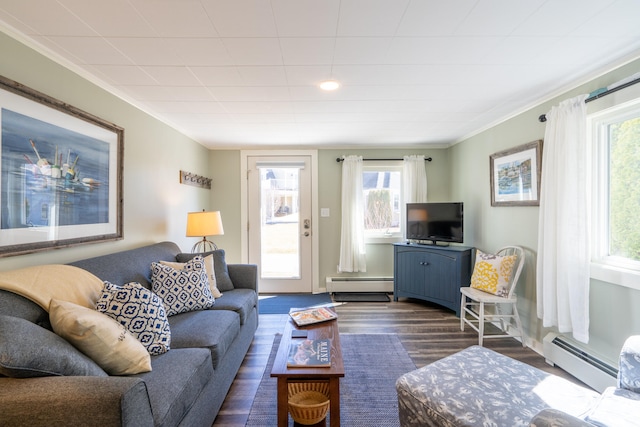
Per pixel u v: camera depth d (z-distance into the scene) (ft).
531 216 8.45
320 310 7.27
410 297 12.36
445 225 11.73
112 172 7.16
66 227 5.82
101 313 4.42
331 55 5.82
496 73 6.63
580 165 6.38
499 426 3.54
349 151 14.14
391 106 8.71
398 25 4.88
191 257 8.84
